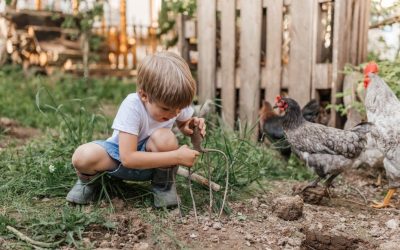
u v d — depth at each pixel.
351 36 2.58
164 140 1.49
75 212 1.47
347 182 2.20
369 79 2.01
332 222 1.61
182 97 1.36
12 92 4.40
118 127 1.44
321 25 2.57
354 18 2.57
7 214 1.50
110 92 4.95
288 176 2.23
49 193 1.71
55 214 1.49
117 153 1.53
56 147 2.11
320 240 1.46
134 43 6.12
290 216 1.60
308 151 1.89
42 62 5.64
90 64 5.74
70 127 2.29
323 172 1.87
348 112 2.41
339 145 1.81
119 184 1.73
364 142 1.83
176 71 1.36
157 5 7.29
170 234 1.38
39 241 1.32
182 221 1.50
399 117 1.85
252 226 1.52
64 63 5.61
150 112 1.46
